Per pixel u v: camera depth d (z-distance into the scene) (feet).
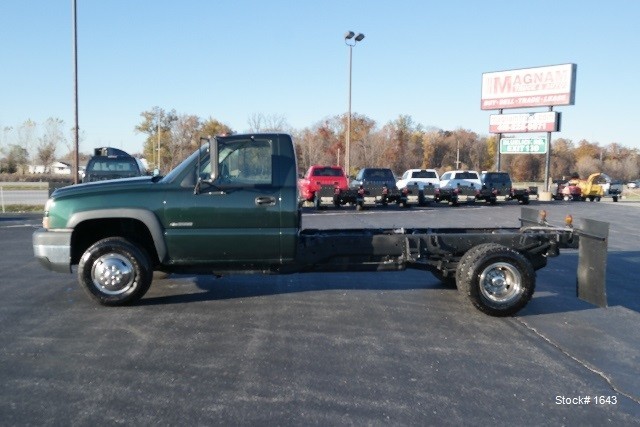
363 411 14.11
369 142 209.97
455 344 19.39
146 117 189.57
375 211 78.23
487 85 135.64
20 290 26.78
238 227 23.08
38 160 191.42
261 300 25.11
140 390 15.26
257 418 13.69
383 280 29.81
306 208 82.17
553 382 16.17
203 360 17.52
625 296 27.25
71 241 22.90
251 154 23.43
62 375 16.28
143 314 22.62
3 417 13.62
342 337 19.93
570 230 24.91
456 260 25.29
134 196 22.91
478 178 99.96
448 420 13.70
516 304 22.74
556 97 123.65
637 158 310.65
